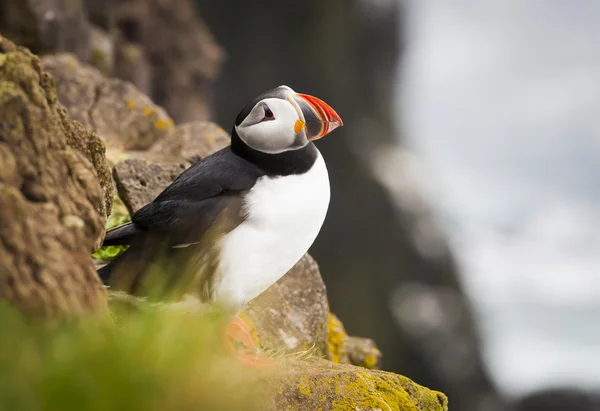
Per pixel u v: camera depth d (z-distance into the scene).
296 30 26.58
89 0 14.33
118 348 3.65
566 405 22.50
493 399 23.02
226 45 26.25
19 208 3.96
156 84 16.42
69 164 4.46
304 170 5.54
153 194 7.57
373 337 22.64
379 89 28.42
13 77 4.29
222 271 5.37
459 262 24.70
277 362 5.43
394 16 28.36
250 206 5.37
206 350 4.05
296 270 7.41
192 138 8.60
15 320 3.70
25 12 12.34
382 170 25.50
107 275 5.57
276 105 5.47
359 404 5.35
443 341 22.77
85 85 9.97
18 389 3.36
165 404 3.62
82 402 3.39
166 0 16.52
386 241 23.94
